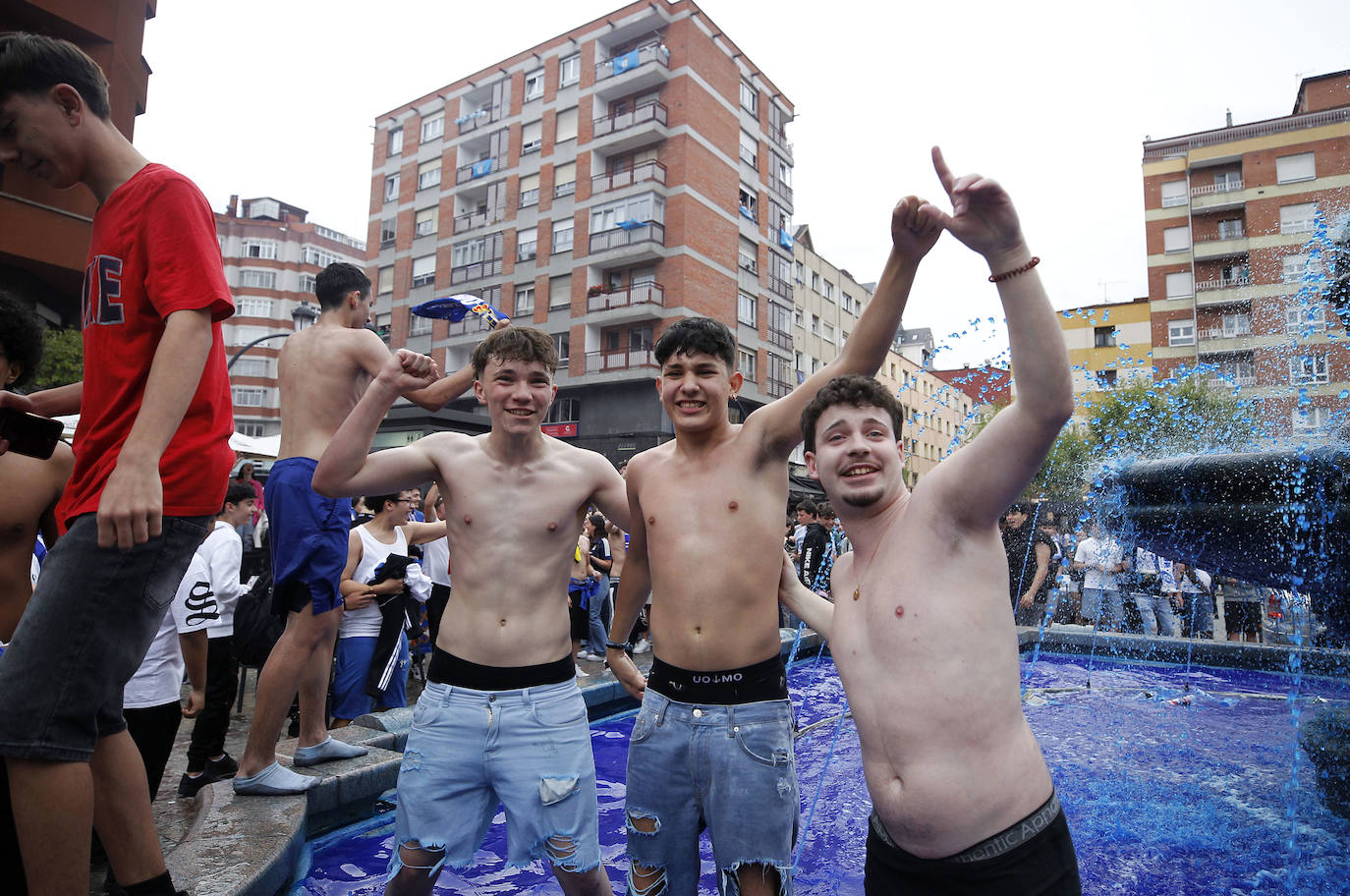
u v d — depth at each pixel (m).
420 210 34.00
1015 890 1.45
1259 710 5.46
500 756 2.12
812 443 1.84
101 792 1.82
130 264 1.87
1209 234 33.69
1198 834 3.17
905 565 1.62
